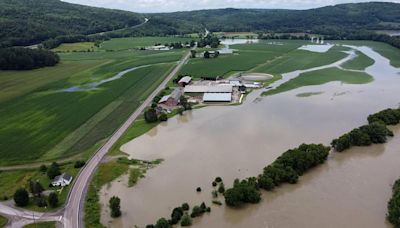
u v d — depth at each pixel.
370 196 77.31
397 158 94.19
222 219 71.25
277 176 82.38
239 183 79.69
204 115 134.12
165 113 137.25
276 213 72.50
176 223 70.44
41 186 79.88
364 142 101.31
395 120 116.25
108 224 70.62
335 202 75.50
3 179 89.81
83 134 118.06
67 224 70.12
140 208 76.12
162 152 103.00
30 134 119.19
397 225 66.31
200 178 87.38
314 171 88.69
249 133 114.56
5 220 72.19
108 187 84.75
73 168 93.81
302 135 111.62
